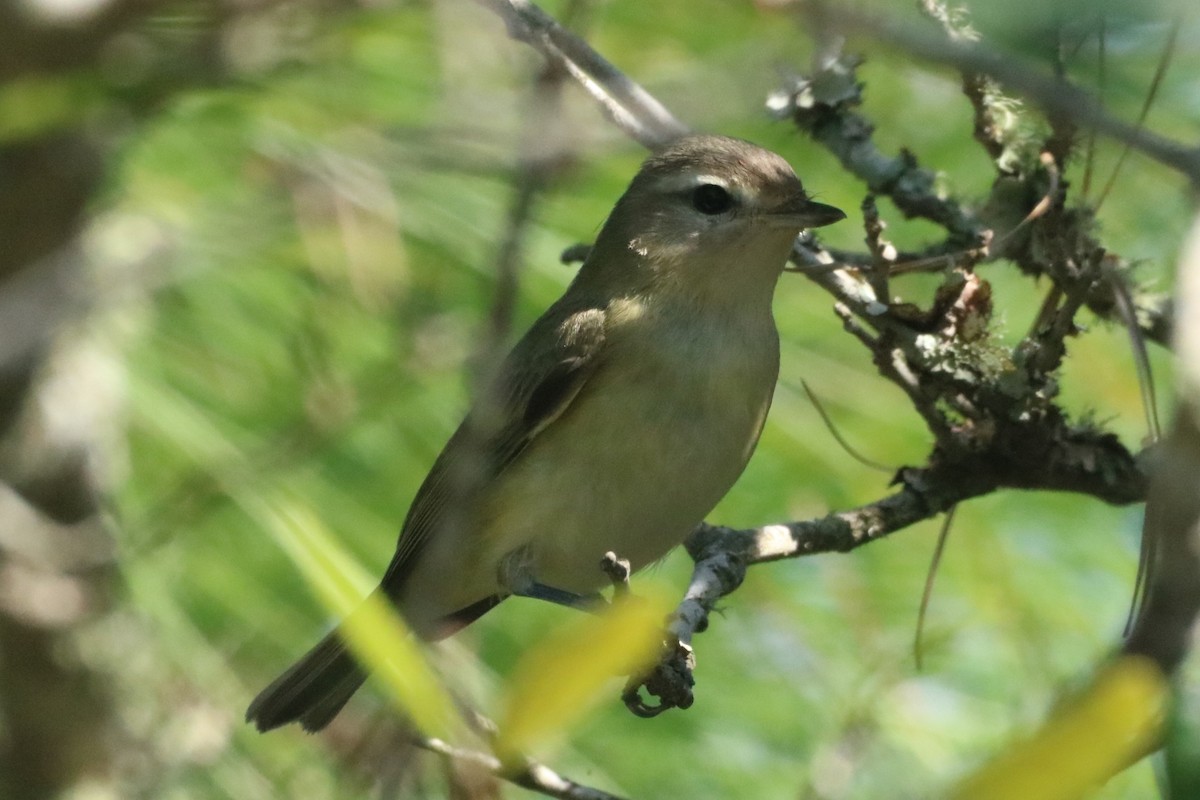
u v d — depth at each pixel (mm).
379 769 6012
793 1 3789
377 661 3914
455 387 8109
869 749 7723
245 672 7824
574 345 7656
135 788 7492
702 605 6680
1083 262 6652
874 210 6695
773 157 7789
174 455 7953
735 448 7699
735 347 7621
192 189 7234
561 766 8148
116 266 5738
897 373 6910
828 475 8891
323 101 6430
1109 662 3375
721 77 4094
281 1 4430
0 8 4367
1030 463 6938
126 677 7629
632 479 7633
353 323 7539
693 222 7613
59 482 7809
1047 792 3070
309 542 4125
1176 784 3289
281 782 7492
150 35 4477
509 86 6234
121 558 7328
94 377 7375
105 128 4648
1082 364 8727
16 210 6812
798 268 7277
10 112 4426
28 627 7516
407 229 7305
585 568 7902
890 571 8883
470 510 7641
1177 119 6477
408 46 6848
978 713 8398
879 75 8648
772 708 8734
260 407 7527
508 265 3861
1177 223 7172
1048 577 8766
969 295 6852
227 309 7586
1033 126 7031
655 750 8539
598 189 8641
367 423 7703
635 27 7316
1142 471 6621
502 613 8719
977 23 3760
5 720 7680
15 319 5270
